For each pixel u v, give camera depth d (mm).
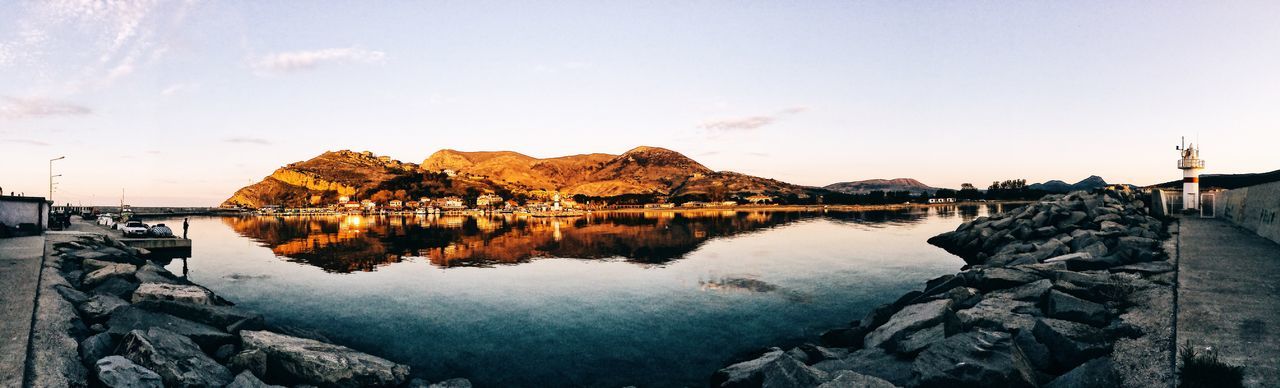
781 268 38906
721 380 15469
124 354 12273
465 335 21281
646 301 27344
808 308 25484
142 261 35750
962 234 51531
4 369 11273
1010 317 15602
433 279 35094
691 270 38531
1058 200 49156
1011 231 41625
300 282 33969
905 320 15508
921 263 40969
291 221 135000
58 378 11180
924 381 11062
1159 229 34500
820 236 69188
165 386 11562
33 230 39906
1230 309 14031
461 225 109312
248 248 57781
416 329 22172
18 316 14797
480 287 31906
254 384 12453
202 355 13484
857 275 35125
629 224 107562
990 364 10773
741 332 21484
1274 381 9703
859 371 13375
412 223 120500
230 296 29109
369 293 30000
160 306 16078
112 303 17734
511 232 84062
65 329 14188
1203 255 22656
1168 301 15602
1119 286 17375
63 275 22203
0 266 22562
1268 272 18656
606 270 39094
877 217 127750
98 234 42094
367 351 19156
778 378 11789
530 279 34875
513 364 17938
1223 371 10008
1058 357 11961
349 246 60219
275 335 16125
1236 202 37281
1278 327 12477
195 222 128625
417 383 15375
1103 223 35219
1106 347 11898
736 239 66375
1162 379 10508
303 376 14109
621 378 16719
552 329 22094
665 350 19297
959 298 18438
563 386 16109
